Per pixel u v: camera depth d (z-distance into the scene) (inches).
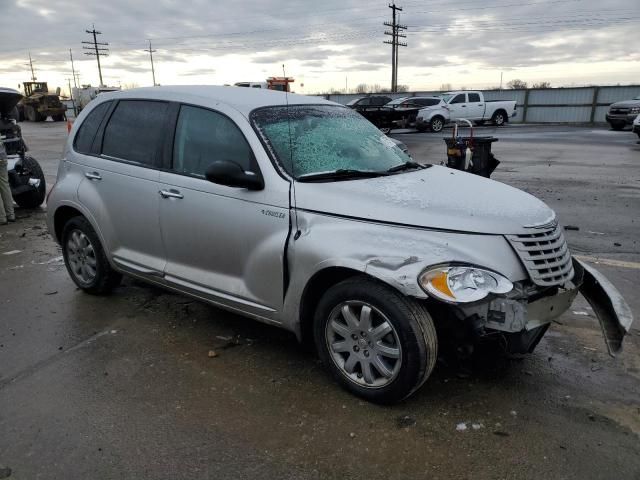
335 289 129.0
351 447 114.3
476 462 109.5
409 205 126.6
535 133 989.8
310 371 145.2
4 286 213.5
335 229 128.1
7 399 133.4
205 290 156.6
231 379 141.5
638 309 181.5
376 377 128.0
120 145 179.9
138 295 201.3
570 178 458.9
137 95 179.9
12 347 161.0
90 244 194.2
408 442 115.6
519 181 445.7
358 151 159.0
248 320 178.2
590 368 145.5
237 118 150.3
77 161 192.4
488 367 145.4
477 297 112.3
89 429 121.2
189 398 133.0
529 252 122.6
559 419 123.3
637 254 242.1
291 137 150.3
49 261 246.5
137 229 172.6
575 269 143.9
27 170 355.9
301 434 118.7
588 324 171.9
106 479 106.0
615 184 426.6
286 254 135.6
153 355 155.1
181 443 116.2
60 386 139.1
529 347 134.2
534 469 107.5
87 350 158.6
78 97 1786.4
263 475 106.6
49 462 110.8
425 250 118.6
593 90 1298.0
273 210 137.6
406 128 1167.0
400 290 115.2
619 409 127.1
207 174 138.1
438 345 132.9
